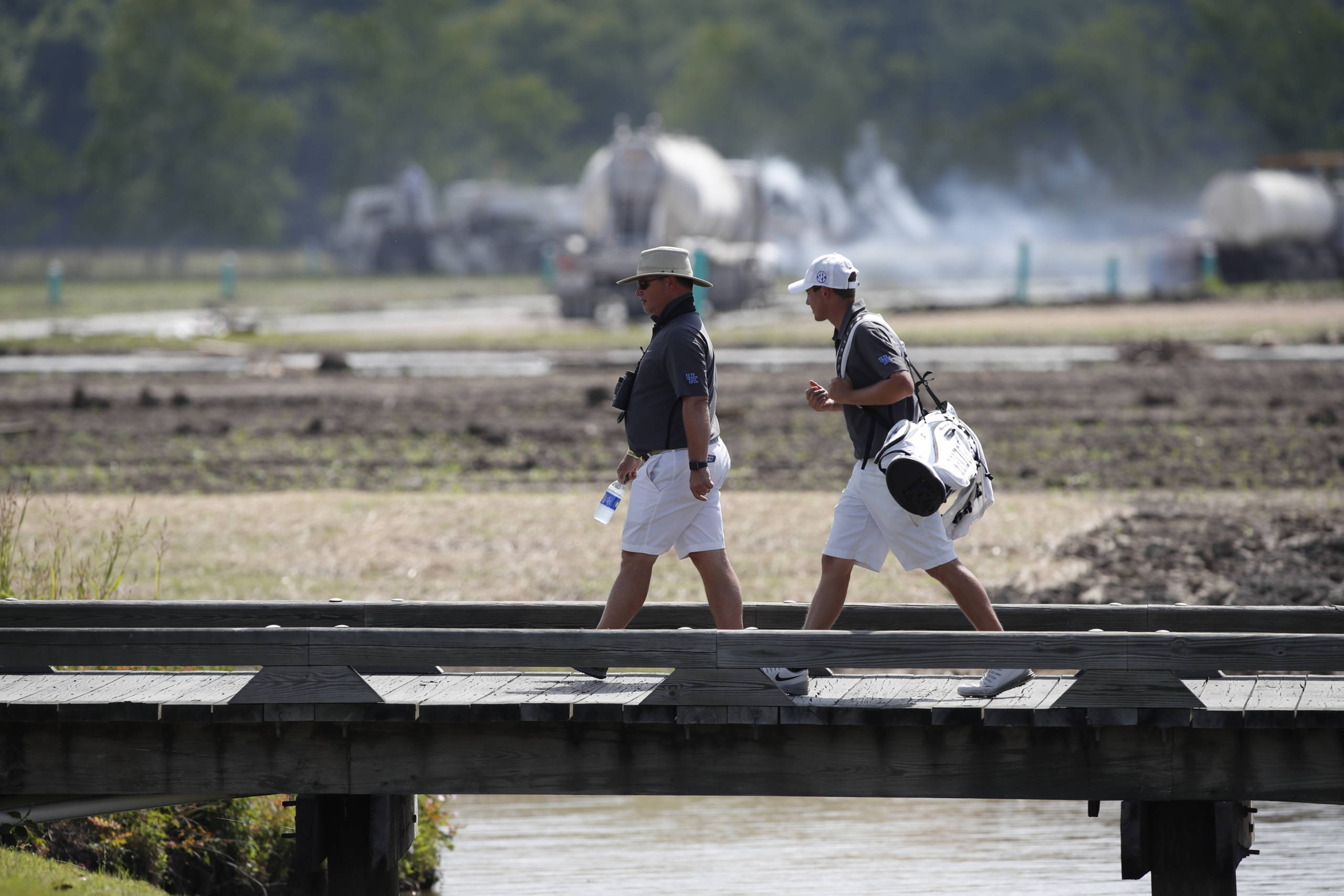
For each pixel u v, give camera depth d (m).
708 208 159.75
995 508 61.81
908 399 27.11
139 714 26.42
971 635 26.09
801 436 82.44
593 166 159.38
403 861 33.97
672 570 52.47
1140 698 25.84
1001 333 130.75
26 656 26.77
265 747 27.16
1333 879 33.34
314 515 60.50
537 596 49.09
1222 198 197.25
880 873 34.12
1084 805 39.84
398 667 29.59
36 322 155.75
